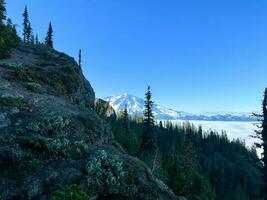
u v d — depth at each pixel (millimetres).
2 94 22281
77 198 12914
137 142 70000
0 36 41031
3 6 45000
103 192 16375
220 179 135375
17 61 34719
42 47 48438
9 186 14648
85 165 17031
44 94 26609
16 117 20219
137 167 19125
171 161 66938
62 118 21031
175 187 59875
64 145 18125
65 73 36938
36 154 16953
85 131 21344
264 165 33188
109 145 21875
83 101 38656
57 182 15516
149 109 60062
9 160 15898
